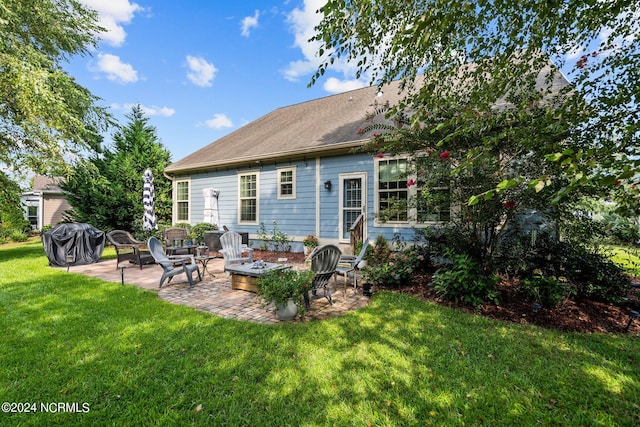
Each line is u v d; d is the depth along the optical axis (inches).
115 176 506.6
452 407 86.0
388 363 108.5
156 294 197.3
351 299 187.0
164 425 79.8
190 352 116.5
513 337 128.9
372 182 316.8
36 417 82.0
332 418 82.0
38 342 125.0
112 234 291.7
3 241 558.9
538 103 157.0
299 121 457.1
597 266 171.3
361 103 418.3
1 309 165.9
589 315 153.3
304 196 366.3
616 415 82.5
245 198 421.1
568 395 90.3
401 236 298.2
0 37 306.7
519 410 84.5
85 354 115.3
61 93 371.6
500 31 117.3
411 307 165.5
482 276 171.9
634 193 59.7
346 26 99.3
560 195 58.7
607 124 115.6
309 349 119.0
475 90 126.0
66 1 395.2
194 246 331.9
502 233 181.3
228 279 243.8
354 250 277.6
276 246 382.9
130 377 100.0
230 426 79.4
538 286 164.7
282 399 89.7
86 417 82.6
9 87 318.0
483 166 153.7
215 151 484.1
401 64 122.6
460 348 119.6
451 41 116.5
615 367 105.4
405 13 97.8
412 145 183.3
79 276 251.0
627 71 121.3
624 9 100.7
